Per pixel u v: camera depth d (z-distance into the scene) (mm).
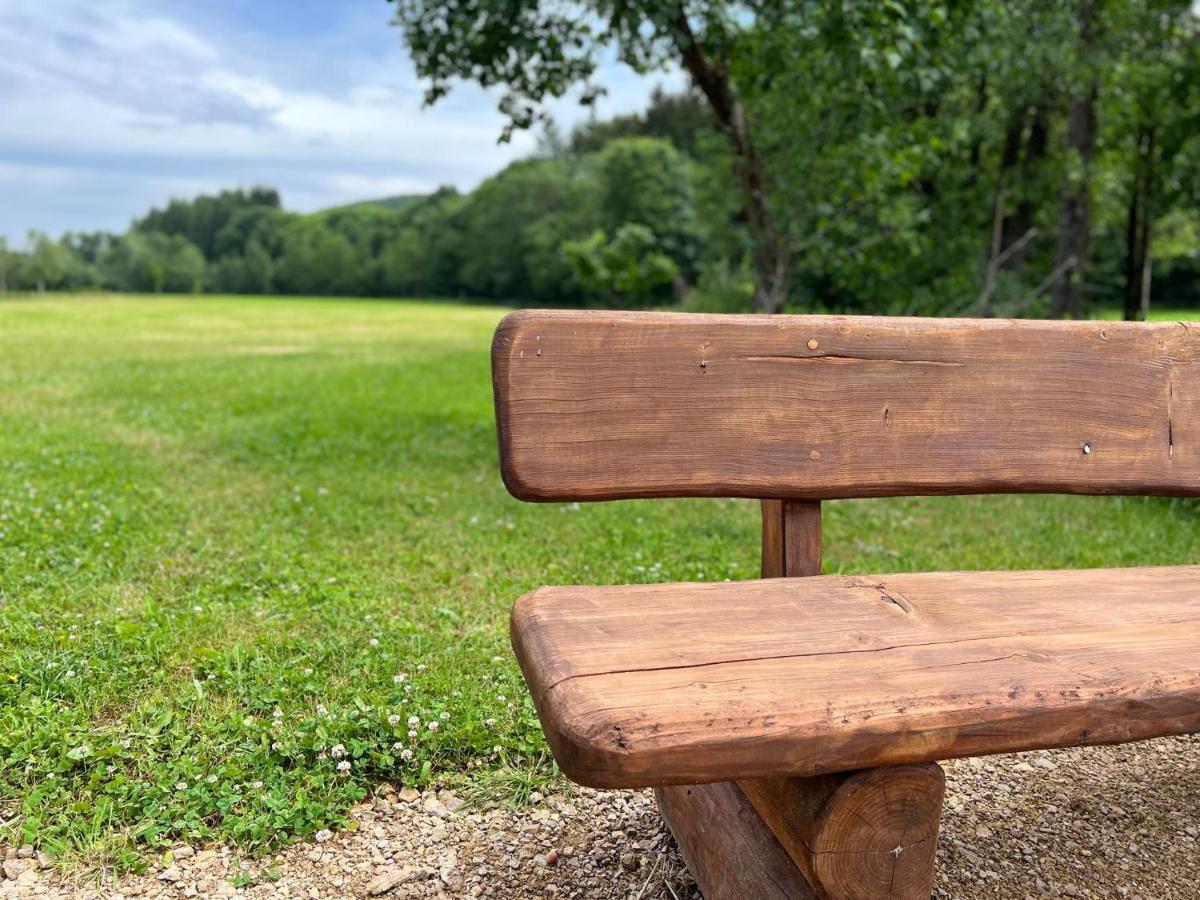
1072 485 2373
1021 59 9734
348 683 3045
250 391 12055
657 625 1721
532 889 2186
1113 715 1547
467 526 5340
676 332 2066
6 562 4180
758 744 1379
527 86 7840
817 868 1530
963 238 11555
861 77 7500
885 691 1493
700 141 11875
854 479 2201
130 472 6582
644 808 2514
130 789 2410
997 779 2729
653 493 2047
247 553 4598
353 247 97562
